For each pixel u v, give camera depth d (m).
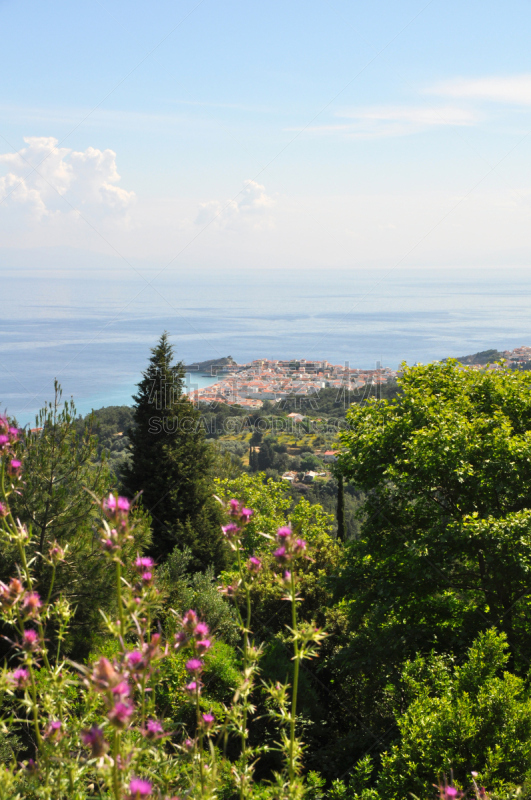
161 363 21.02
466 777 5.44
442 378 16.84
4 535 3.08
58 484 10.81
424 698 6.48
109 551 2.58
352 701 12.95
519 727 5.86
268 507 22.03
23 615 2.83
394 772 6.05
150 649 2.53
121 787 2.18
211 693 8.40
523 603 13.09
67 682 2.87
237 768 3.25
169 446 20.27
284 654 11.84
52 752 2.75
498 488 12.50
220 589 3.59
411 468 14.20
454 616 13.88
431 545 12.85
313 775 6.46
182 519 20.06
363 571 14.09
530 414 14.96
